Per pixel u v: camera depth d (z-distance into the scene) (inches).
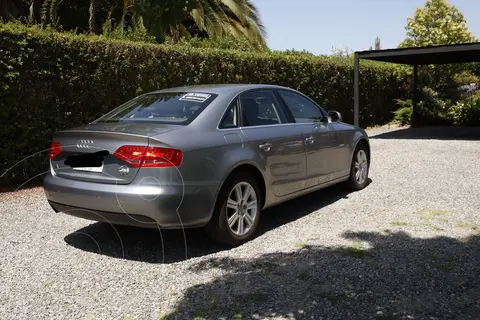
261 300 139.3
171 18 572.4
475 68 810.8
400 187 291.7
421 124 764.0
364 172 290.2
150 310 135.9
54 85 321.1
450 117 779.4
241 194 190.1
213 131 182.4
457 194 269.7
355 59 577.0
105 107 350.0
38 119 314.8
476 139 543.8
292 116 229.1
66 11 778.2
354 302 136.8
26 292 149.4
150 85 378.6
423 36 914.7
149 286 152.2
